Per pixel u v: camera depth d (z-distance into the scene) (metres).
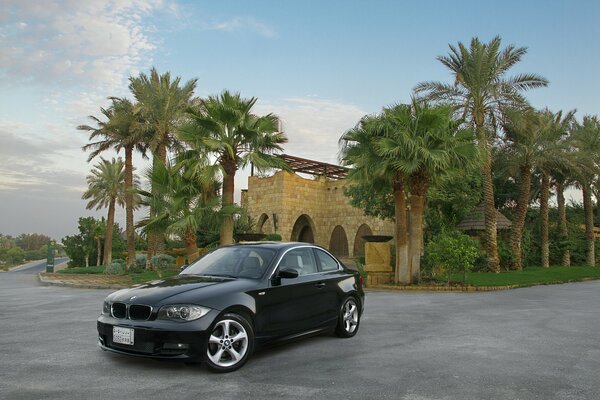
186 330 5.58
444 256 19.94
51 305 13.42
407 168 18.50
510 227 35.19
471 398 4.96
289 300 6.93
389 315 11.29
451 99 26.58
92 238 66.69
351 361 6.50
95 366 6.10
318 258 8.05
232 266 7.15
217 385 5.32
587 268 35.97
